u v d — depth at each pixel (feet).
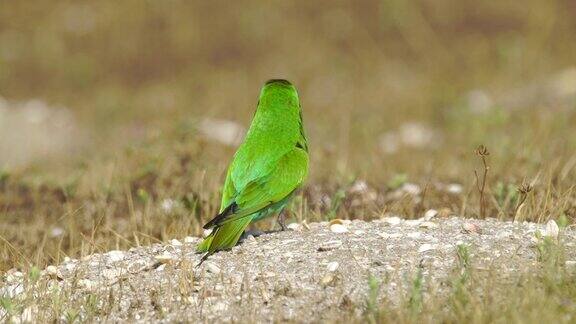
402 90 97.45
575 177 48.16
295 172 36.17
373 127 81.97
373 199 47.75
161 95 101.55
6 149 84.94
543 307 28.84
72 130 91.15
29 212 51.01
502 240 35.68
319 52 108.68
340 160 59.67
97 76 108.99
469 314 28.99
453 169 55.93
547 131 63.98
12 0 123.95
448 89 95.50
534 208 40.91
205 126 80.28
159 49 112.68
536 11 108.88
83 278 36.11
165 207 46.78
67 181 54.19
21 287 35.86
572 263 32.89
